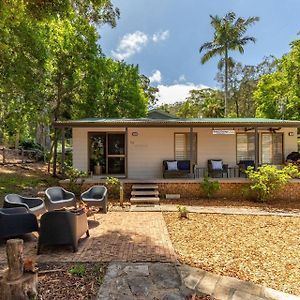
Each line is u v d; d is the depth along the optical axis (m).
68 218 5.62
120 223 8.09
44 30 14.09
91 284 4.19
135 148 14.84
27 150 24.53
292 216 9.31
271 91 26.75
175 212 9.66
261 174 12.09
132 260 5.19
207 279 4.50
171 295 3.95
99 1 10.03
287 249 6.05
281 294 4.09
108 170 15.18
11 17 8.82
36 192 12.48
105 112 22.58
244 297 3.98
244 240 6.65
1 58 11.24
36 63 12.70
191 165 13.51
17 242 3.59
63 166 13.08
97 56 18.31
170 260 5.23
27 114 15.65
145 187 12.27
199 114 47.41
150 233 7.07
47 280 4.30
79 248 5.86
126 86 23.42
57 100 17.14
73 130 14.68
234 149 15.00
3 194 11.59
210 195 12.34
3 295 3.45
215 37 31.00
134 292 3.99
